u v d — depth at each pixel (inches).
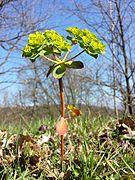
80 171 10.2
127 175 10.0
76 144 13.9
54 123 20.4
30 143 12.5
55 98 90.7
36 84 87.9
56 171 10.8
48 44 9.7
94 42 9.9
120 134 14.3
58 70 9.9
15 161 11.2
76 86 75.4
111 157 11.2
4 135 14.4
